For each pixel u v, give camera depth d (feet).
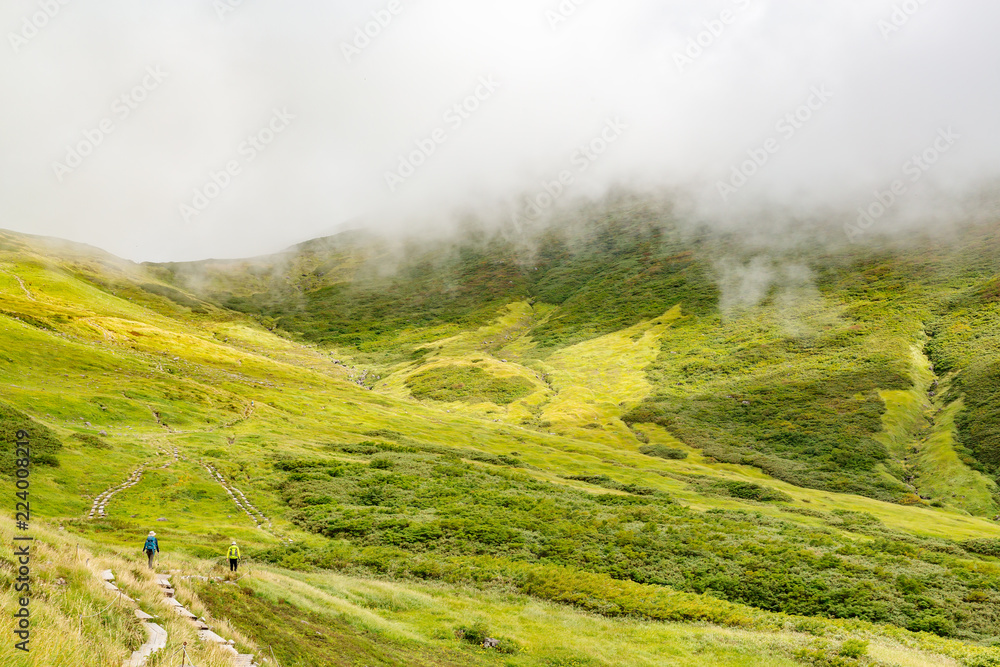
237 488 193.77
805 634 110.83
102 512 147.13
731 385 524.52
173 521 152.66
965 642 111.14
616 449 395.75
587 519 186.70
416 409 463.42
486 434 387.14
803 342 587.68
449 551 153.99
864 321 602.44
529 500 203.51
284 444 263.90
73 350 331.57
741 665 91.25
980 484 326.65
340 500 192.54
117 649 46.78
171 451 216.54
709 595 134.41
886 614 123.34
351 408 405.80
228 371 445.78
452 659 85.40
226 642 59.77
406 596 114.62
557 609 118.93
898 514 283.18
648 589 133.28
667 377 574.56
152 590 66.59
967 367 464.24
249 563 125.29
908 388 456.45
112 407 252.01
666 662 91.30
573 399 533.96
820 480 352.08
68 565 61.87
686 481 308.40
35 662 38.34
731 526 192.13
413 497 199.52
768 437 421.18
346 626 87.45
